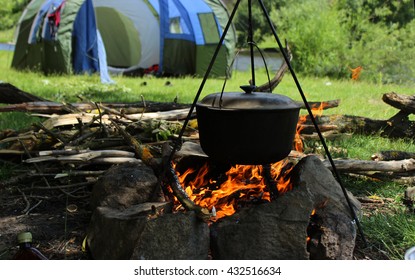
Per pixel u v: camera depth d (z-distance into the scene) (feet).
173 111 16.56
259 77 41.81
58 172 13.78
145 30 44.19
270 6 69.56
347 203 10.64
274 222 9.42
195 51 40.70
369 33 46.85
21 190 13.01
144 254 8.97
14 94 17.66
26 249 9.43
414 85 39.14
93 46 39.52
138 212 9.64
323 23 45.80
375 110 25.29
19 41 42.19
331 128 17.25
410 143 17.62
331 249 9.64
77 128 15.39
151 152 13.51
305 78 41.37
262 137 9.75
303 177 10.39
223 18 39.24
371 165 13.84
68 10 37.78
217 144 9.95
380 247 10.64
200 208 9.50
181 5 39.93
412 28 46.21
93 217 10.27
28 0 96.22
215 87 34.14
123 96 29.04
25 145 14.74
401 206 12.65
